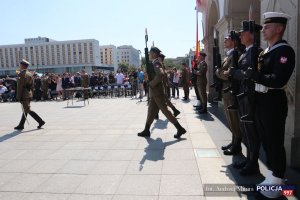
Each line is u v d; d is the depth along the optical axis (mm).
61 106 14203
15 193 3855
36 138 6949
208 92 12758
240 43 4734
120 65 97812
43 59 111312
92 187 3934
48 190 3906
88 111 11711
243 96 3760
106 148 5793
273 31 3266
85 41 107625
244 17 8414
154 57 6285
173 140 6203
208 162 4715
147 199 3521
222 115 9094
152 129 7395
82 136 6969
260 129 3535
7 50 112688
